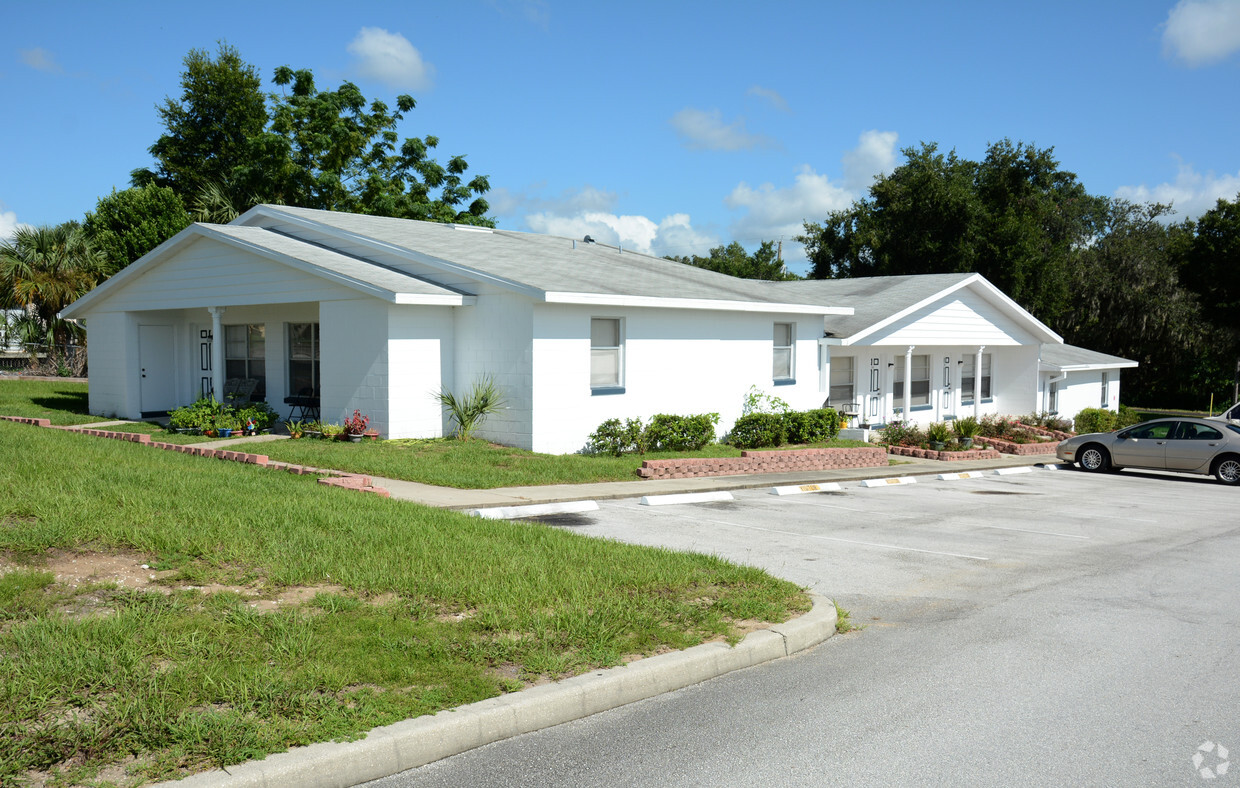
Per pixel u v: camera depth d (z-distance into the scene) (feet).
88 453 40.57
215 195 114.62
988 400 100.22
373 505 32.40
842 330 76.43
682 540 33.63
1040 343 97.66
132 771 13.08
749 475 54.75
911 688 18.71
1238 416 96.27
